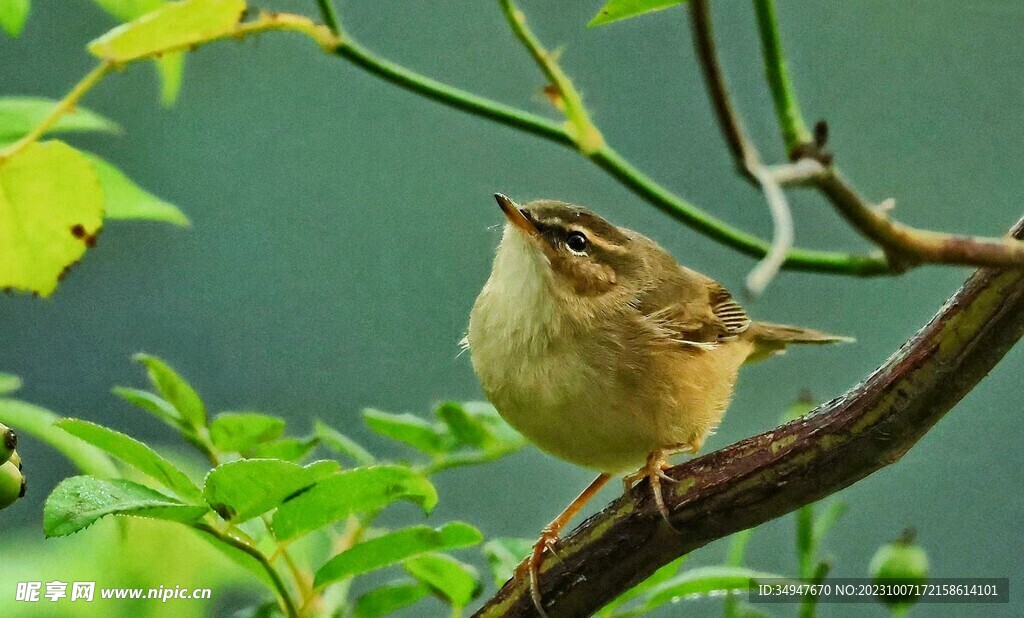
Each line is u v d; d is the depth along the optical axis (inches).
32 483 381.4
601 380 293.0
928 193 489.7
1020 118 498.3
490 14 500.4
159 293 475.8
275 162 504.1
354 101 508.4
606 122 485.1
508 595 244.8
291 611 207.9
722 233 168.6
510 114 183.8
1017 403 462.6
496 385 302.2
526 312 298.2
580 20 491.5
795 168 129.4
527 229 307.9
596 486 311.0
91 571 279.9
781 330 370.9
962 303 206.7
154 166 488.7
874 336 486.9
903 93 497.7
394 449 469.1
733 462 228.4
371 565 210.4
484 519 446.3
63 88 470.0
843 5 499.5
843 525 442.9
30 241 211.6
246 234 495.2
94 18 468.8
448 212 506.0
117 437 193.0
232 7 192.4
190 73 493.4
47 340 452.8
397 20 503.2
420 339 493.4
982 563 435.2
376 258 500.7
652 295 311.7
